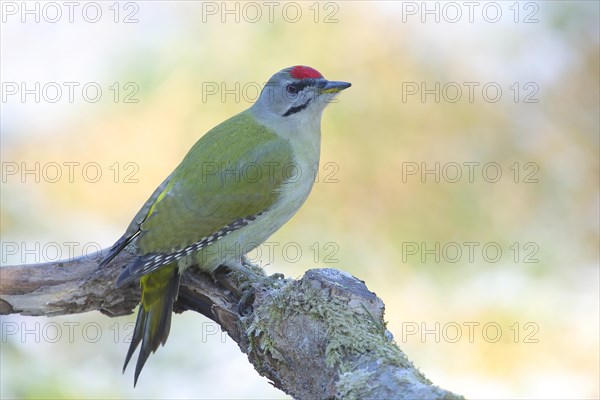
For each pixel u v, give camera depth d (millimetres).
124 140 13000
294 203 9875
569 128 13258
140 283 9086
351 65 13219
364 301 7523
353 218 12781
